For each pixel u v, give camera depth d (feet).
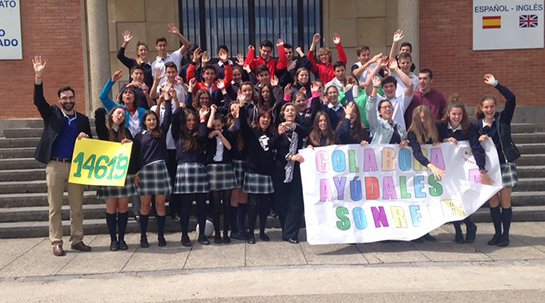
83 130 22.21
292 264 20.17
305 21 42.06
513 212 25.81
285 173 22.65
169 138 24.68
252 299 16.69
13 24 38.73
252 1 41.93
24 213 26.07
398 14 36.55
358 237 21.48
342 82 26.27
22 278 19.31
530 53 39.60
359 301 16.35
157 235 24.70
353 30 40.98
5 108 39.04
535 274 18.66
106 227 25.12
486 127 22.09
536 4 39.27
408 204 22.24
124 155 21.83
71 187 22.18
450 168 22.39
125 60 28.76
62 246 22.33
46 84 39.19
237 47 42.19
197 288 17.85
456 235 22.63
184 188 22.22
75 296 17.43
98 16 34.45
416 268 19.52
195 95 24.20
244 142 23.29
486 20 39.47
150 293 17.51
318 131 22.41
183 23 41.73
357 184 22.20
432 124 22.04
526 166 30.58
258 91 25.05
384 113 22.45
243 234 23.75
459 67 39.75
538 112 39.55
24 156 31.24
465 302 16.14
